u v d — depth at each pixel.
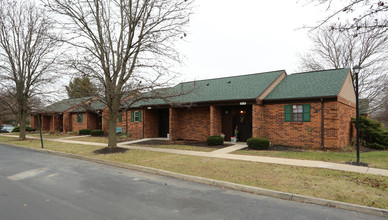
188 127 18.91
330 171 7.69
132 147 14.49
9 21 20.06
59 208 4.90
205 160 9.95
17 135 27.67
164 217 4.45
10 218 4.36
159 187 6.59
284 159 9.93
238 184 6.42
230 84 18.66
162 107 19.12
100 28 12.91
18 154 13.48
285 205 5.15
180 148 13.82
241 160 9.84
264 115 15.13
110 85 12.52
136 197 5.67
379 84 23.70
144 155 11.51
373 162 9.06
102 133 24.52
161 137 21.44
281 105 14.46
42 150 14.53
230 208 4.95
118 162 9.94
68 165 10.02
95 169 9.18
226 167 8.54
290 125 14.10
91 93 12.71
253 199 5.55
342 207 4.98
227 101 15.17
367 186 6.08
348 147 12.93
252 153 11.61
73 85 14.97
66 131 29.48
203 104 16.50
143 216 4.49
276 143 14.61
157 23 12.70
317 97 12.84
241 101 14.73
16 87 21.56
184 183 7.03
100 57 12.98
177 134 19.39
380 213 4.62
